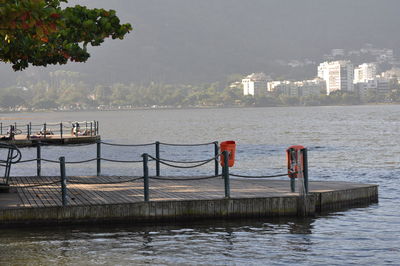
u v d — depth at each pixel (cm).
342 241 1923
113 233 2019
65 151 6406
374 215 2345
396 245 1873
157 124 18688
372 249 1825
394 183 3575
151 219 2167
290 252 1783
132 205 2153
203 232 2039
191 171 4353
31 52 2098
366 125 14825
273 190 2455
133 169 4544
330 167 4725
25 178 2911
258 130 13112
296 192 2391
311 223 2189
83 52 2431
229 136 10731
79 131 7481
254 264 1648
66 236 1964
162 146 7712
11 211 2059
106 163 5056
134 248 1819
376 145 7544
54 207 2092
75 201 2198
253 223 2181
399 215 2338
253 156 5953
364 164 4950
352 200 2533
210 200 2212
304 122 18000
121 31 2428
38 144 3009
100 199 2245
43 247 1817
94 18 2397
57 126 17712
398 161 5188
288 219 2248
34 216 2078
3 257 1694
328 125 15312
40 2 1157
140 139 10081
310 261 1688
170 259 1692
